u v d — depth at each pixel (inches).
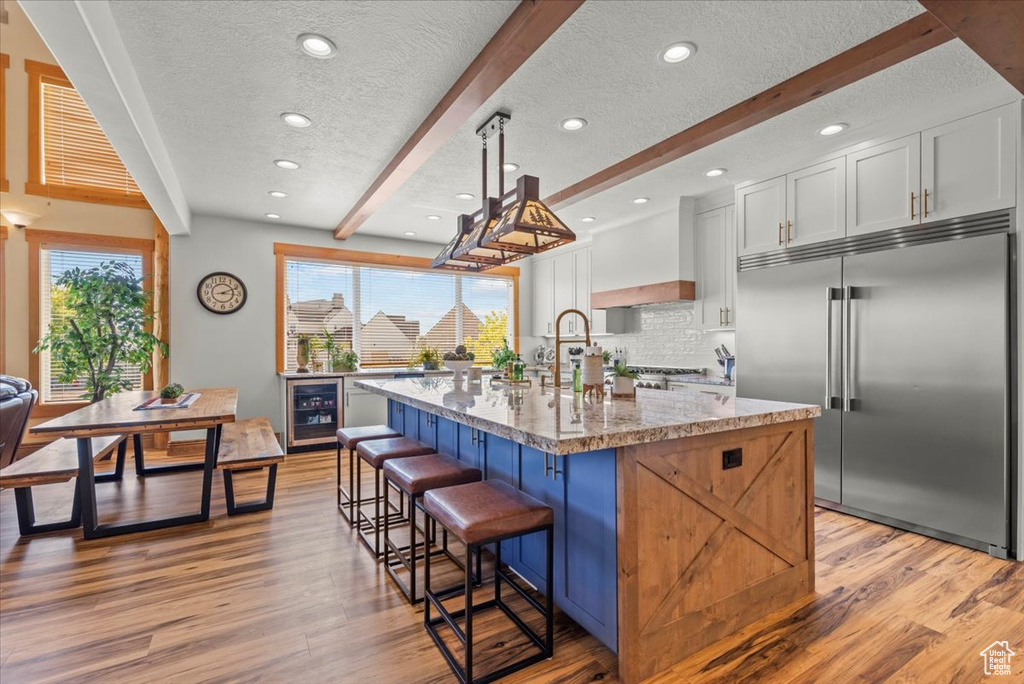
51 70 186.2
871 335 114.4
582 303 235.5
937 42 77.7
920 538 106.2
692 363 190.5
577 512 71.7
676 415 70.9
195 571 92.9
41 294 184.9
